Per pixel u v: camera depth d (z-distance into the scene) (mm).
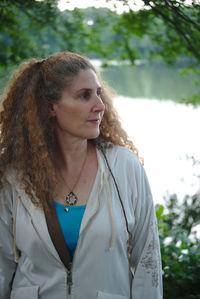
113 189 1669
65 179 1705
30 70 1750
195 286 2543
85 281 1616
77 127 1625
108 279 1637
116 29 5711
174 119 10898
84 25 5887
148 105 13594
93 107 1604
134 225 1756
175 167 6203
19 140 1724
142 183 1749
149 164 6574
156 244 1745
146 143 8234
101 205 1634
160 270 1756
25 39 5441
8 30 5320
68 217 1641
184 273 2598
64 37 5938
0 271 1736
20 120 1738
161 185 5340
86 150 1737
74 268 1611
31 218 1634
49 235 1622
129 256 1800
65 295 1623
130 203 1701
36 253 1644
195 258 2719
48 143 1721
